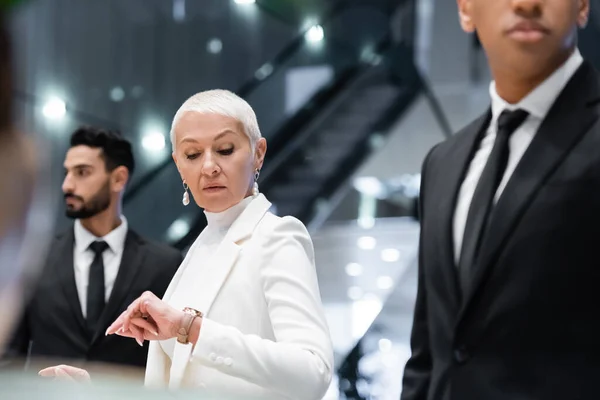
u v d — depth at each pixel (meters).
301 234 2.21
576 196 1.78
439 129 11.13
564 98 1.91
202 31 9.60
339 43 10.85
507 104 2.01
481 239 1.89
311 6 10.66
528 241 1.79
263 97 9.54
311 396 1.97
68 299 3.70
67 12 8.18
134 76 8.77
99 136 3.84
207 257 2.24
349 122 10.64
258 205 2.27
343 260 9.84
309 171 9.92
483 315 1.84
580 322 1.76
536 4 1.83
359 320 9.40
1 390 0.42
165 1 9.29
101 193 3.85
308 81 10.33
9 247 0.46
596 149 1.81
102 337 3.62
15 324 0.50
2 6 0.44
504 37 1.87
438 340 1.98
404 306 8.40
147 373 2.22
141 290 3.72
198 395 0.43
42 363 2.14
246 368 1.90
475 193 1.95
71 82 8.12
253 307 2.09
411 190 10.54
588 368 1.75
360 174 10.34
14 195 0.45
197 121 2.22
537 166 1.84
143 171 7.55
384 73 11.30
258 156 2.34
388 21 11.48
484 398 1.81
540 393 1.76
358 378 7.47
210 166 2.19
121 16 8.79
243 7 10.02
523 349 1.79
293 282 2.08
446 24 11.99
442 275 1.97
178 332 1.90
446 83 11.83
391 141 10.81
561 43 1.88
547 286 1.77
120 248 3.86
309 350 1.99
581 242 1.76
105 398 0.42
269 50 10.29
